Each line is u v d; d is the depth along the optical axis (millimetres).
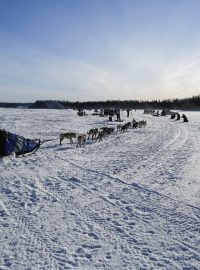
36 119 42938
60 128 29828
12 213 7809
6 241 6301
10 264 5457
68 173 12156
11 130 26438
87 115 55625
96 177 11672
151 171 12945
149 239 6652
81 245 6270
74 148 18438
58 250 6023
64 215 7805
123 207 8547
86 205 8594
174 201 9172
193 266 5613
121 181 11219
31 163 13820
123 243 6422
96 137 24047
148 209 8453
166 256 5953
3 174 11703
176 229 7211
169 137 25781
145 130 31625
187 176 12219
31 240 6391
